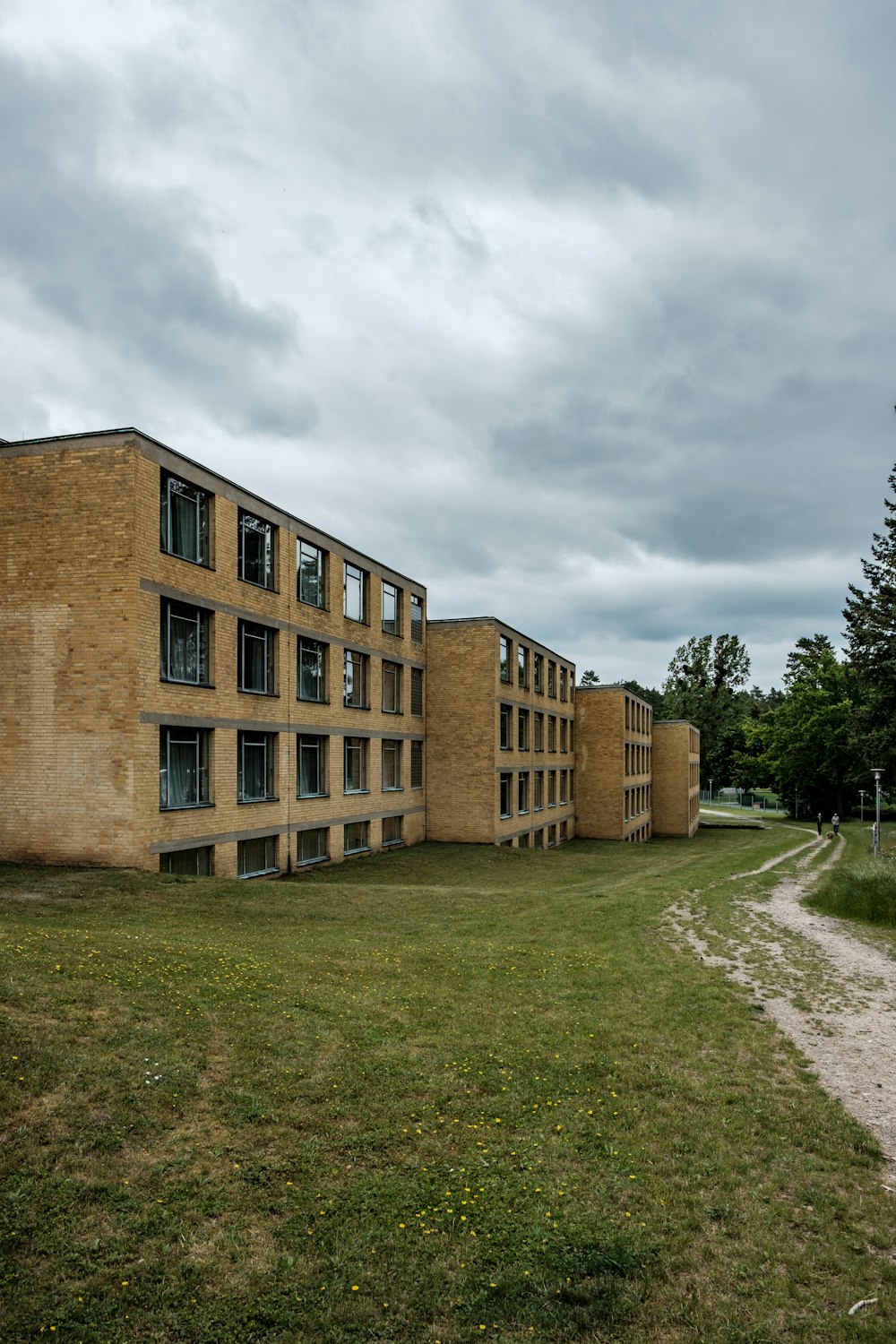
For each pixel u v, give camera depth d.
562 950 15.53
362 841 34.09
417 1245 6.18
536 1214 6.62
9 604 20.58
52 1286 5.47
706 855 40.19
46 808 20.28
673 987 12.96
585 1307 5.59
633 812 61.41
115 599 20.00
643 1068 9.57
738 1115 8.47
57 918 15.07
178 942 13.49
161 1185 6.59
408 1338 5.32
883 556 48.09
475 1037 10.20
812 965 15.00
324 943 15.06
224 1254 5.95
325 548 30.61
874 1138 8.08
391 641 36.78
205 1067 8.47
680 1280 5.90
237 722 24.67
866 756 49.69
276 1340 5.23
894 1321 5.50
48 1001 9.12
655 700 144.25
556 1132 7.98
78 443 20.33
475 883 28.05
